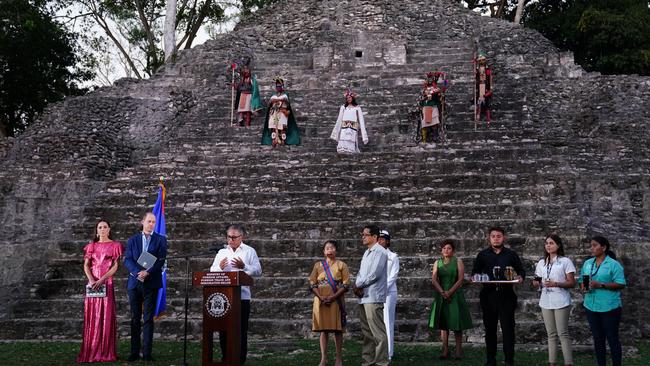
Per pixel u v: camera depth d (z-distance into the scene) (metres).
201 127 19.05
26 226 14.66
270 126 17.34
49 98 29.81
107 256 9.16
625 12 27.08
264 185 15.08
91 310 8.91
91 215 14.43
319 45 24.19
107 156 17.78
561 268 8.21
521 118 18.08
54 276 12.71
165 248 9.23
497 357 9.12
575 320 10.45
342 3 26.64
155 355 9.24
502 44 23.17
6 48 27.41
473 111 18.41
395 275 8.97
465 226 12.88
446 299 8.98
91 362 8.71
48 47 28.86
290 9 26.98
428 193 14.02
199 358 9.01
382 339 8.12
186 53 24.23
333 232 13.26
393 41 22.73
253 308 11.23
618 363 7.86
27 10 27.83
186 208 14.28
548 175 14.06
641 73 26.62
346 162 15.87
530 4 31.50
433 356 9.13
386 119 18.50
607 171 15.68
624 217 13.55
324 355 8.29
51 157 17.31
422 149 16.08
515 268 8.49
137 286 8.98
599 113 18.67
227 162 16.33
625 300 11.32
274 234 13.38
